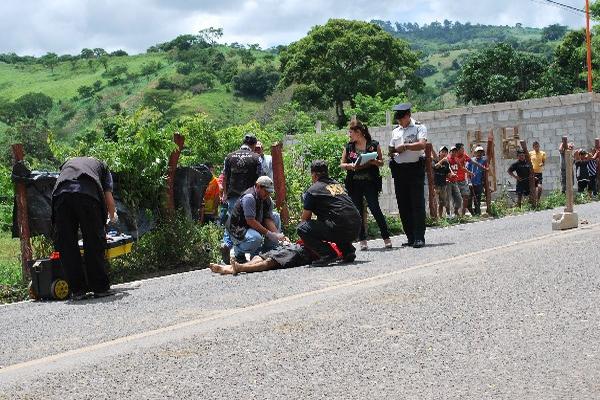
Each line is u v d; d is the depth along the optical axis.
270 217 10.89
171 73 175.00
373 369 4.90
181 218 11.82
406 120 11.68
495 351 5.18
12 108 163.75
